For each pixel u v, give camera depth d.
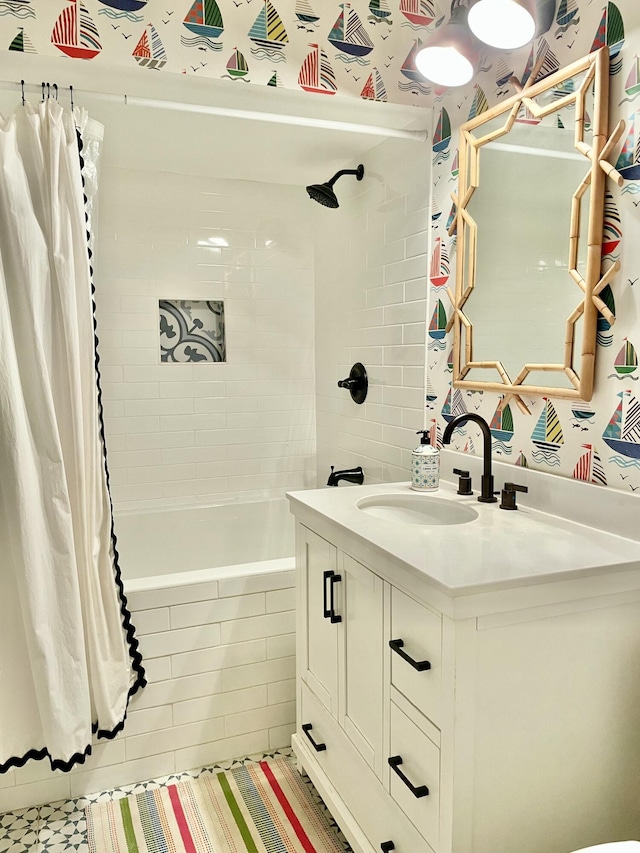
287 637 2.09
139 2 1.71
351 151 2.55
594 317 1.46
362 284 2.68
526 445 1.73
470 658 1.16
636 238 1.35
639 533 1.37
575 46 1.50
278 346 3.22
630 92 1.35
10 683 1.72
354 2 1.94
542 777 1.26
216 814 1.83
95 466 1.78
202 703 2.01
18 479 1.62
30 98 1.88
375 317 2.58
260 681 2.08
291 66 1.88
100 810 1.84
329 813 1.83
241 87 1.87
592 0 1.44
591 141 1.45
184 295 3.00
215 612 2.00
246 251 3.10
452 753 1.17
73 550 1.72
